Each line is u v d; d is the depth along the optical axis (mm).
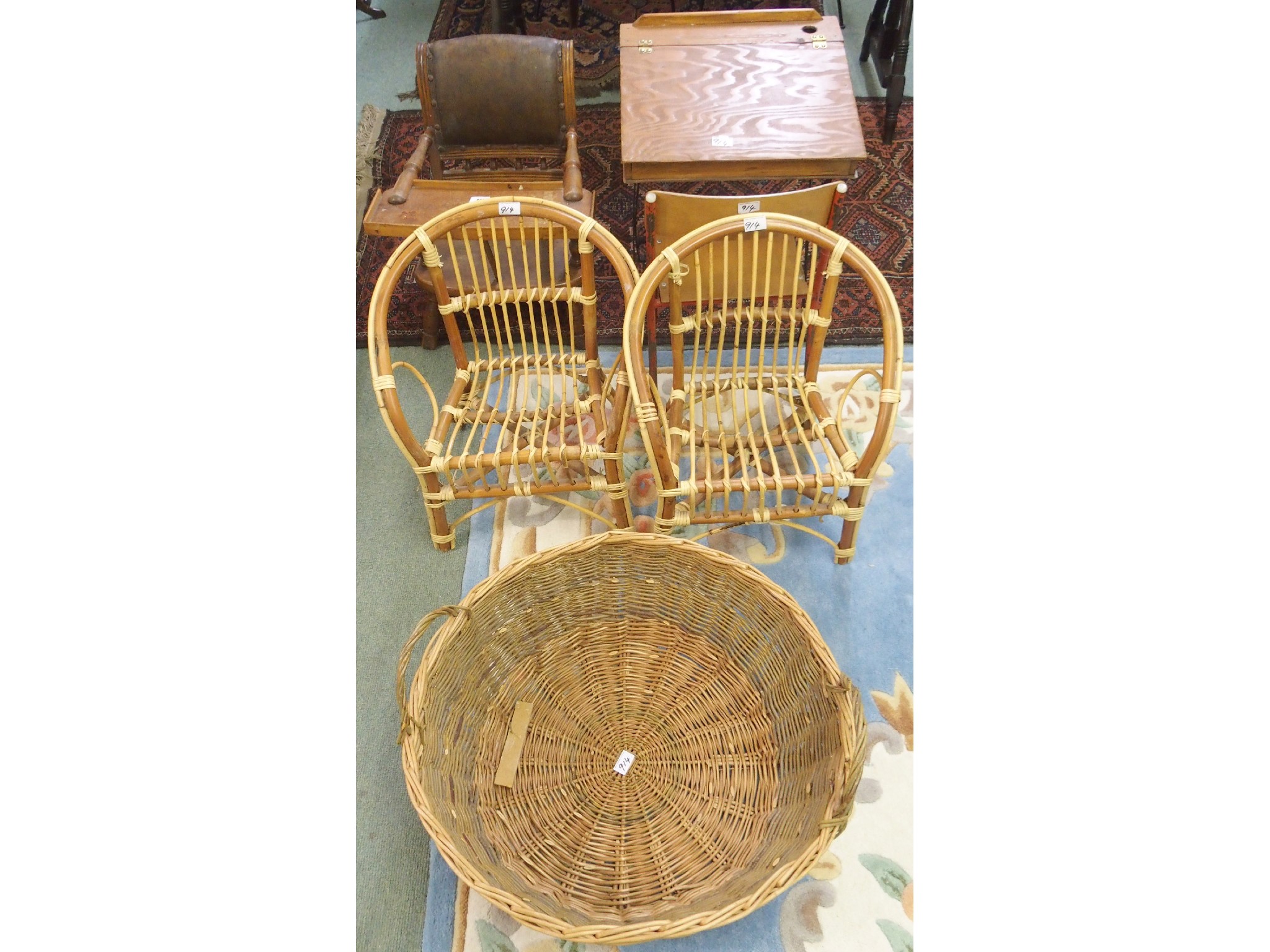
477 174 2359
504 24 2926
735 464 2160
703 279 2092
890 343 1662
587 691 1738
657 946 1493
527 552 2053
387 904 1580
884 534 2064
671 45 2287
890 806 1656
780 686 1632
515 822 1560
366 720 1815
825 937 1505
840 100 2119
